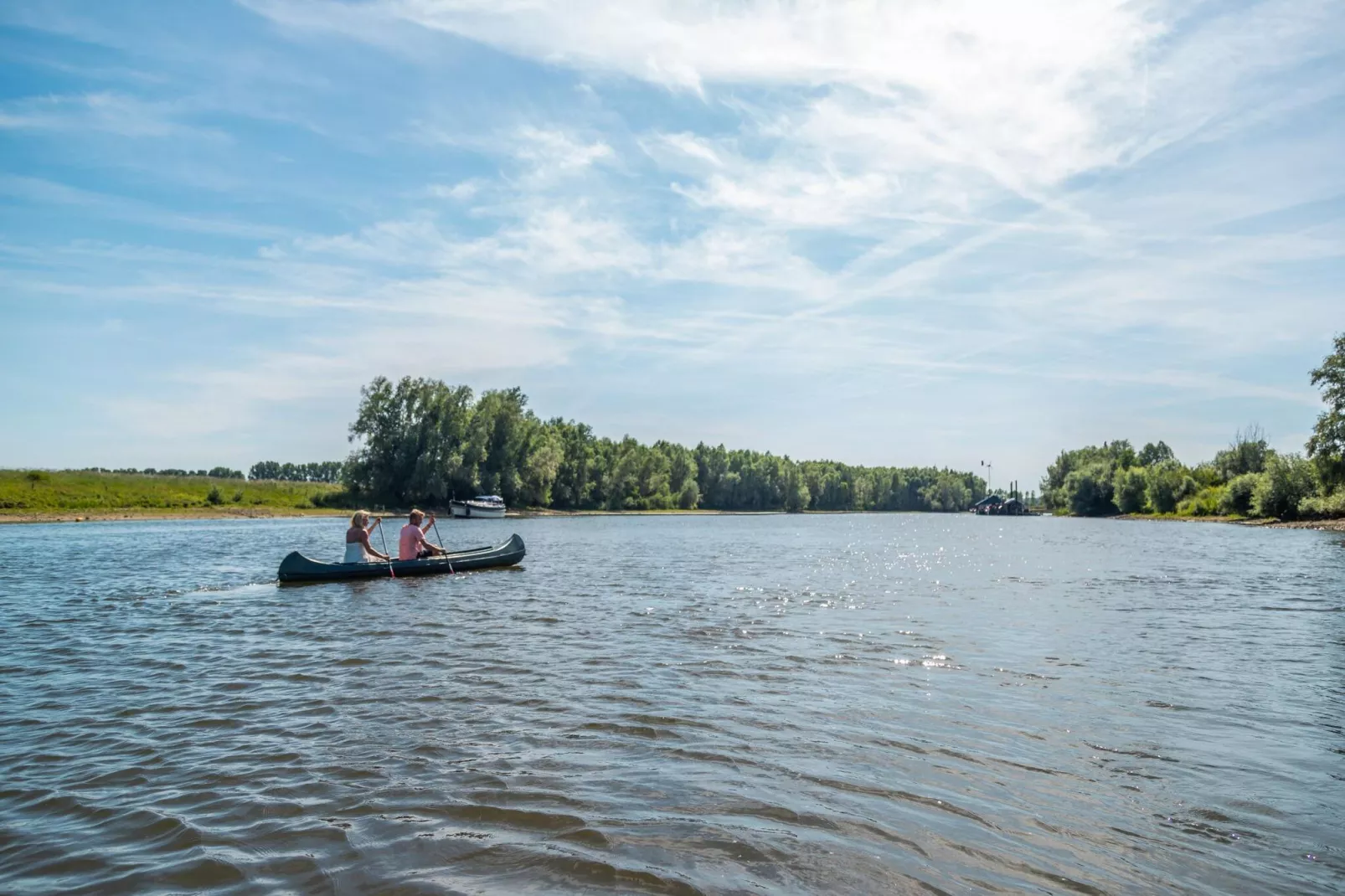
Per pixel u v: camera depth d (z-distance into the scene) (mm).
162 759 7023
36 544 35594
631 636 12992
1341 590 19938
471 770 6668
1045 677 10016
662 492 122625
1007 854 5180
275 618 14961
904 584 21141
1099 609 16328
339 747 7297
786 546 41375
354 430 82000
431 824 5621
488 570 24641
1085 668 10484
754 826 5574
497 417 93312
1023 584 21297
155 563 26828
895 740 7445
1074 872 4953
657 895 4648
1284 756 7047
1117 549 39062
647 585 20625
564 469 105500
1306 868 5004
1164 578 23328
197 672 10445
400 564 22062
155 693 9352
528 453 97188
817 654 11430
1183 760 6930
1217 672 10328
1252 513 76438
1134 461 135500
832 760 6906
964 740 7465
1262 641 12609
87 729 7926
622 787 6293
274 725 8000
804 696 9055
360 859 5102
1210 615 15516
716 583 21391
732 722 8039
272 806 5949
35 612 15734
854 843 5320
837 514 156500
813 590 19672
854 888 4742
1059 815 5793
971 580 22406
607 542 43656
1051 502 155375
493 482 88438
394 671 10406
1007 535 59188
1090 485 126125
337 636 13047
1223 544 43031
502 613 15586
